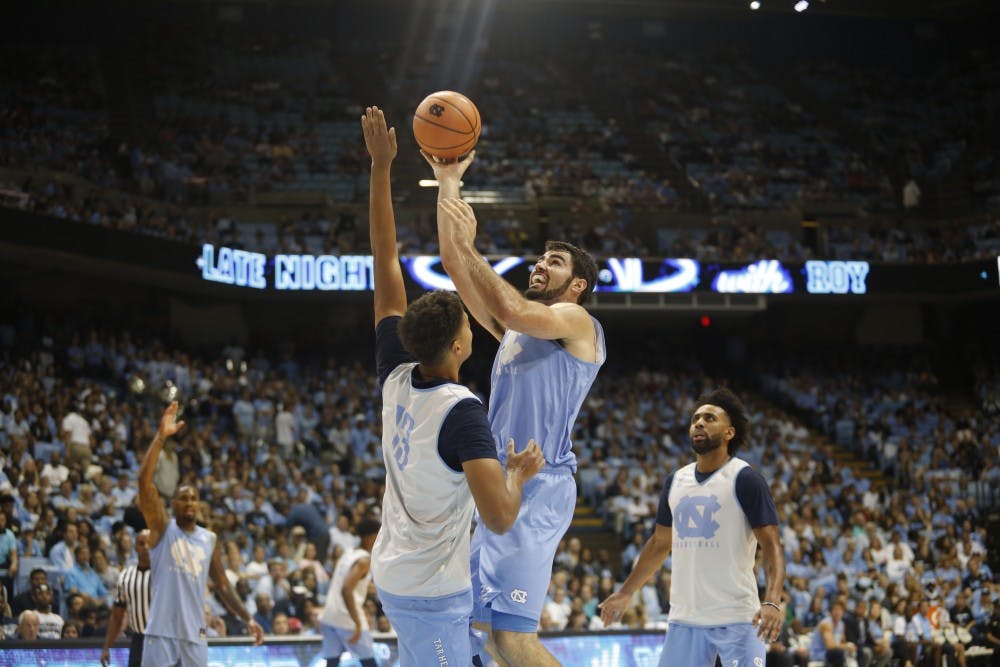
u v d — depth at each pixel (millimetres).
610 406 21188
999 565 17219
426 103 4133
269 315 22797
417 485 3260
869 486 19438
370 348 23328
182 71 26781
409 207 23859
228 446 16344
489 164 25734
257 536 13242
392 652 8398
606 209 24594
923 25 31703
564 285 4348
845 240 24797
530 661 3932
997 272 22188
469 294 4242
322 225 22344
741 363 24938
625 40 31578
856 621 13016
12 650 7566
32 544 11195
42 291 19906
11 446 13203
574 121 28219
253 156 24469
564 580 12977
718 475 5266
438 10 30406
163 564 6508
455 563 3320
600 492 18031
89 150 21797
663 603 13711
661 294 21328
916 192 26125
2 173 19047
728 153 27578
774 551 5051
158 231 19531
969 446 20375
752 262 21531
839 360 24609
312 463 17297
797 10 27562
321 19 29844
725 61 31672
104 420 15242
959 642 13602
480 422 3232
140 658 6621
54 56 25766
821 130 29172
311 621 11031
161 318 21344
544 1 29703
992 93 29219
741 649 5086
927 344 25500
